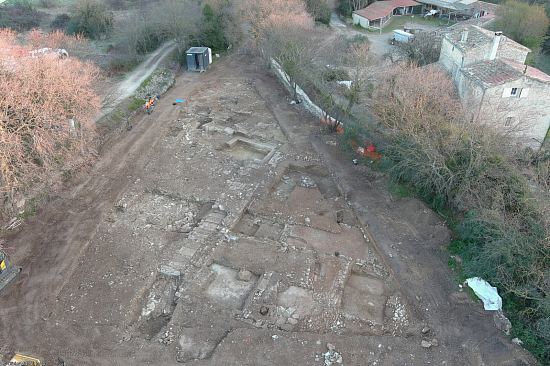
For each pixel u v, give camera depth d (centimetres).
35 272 2684
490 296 2444
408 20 8562
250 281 2655
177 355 2205
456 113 3219
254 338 2264
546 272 2314
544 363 2155
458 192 2945
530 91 3741
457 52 4325
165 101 4900
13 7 7812
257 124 4481
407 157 3170
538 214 2530
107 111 4362
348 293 2605
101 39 6806
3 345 2261
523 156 3369
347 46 5275
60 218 3114
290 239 2934
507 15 6253
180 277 2661
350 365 2150
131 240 2944
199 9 6388
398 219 3109
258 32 5422
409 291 2572
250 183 3506
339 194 3456
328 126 4322
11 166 2861
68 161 3416
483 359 2178
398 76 3609
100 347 2248
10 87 2978
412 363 2164
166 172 3662
